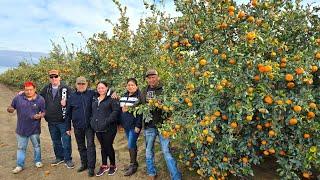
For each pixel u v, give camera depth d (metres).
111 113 5.90
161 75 6.88
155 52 9.43
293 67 4.47
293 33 5.18
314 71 4.63
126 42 10.10
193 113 4.77
